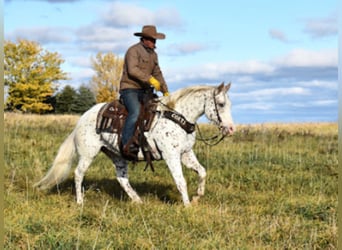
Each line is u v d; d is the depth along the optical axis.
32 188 9.20
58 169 8.87
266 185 10.20
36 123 23.17
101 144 8.52
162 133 7.89
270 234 6.48
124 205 8.05
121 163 8.84
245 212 7.90
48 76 58.28
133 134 8.01
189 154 8.40
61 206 7.89
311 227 6.95
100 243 5.78
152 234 6.33
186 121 7.91
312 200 8.35
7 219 6.51
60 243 5.55
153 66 8.19
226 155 13.36
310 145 17.06
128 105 8.04
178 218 7.06
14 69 56.53
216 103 7.80
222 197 9.02
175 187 9.96
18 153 12.70
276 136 19.86
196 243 6.05
